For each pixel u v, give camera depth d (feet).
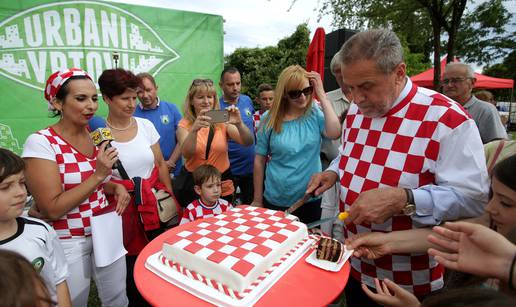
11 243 3.88
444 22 19.65
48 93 4.95
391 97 3.97
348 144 4.82
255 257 3.48
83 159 5.11
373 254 3.77
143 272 3.70
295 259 3.88
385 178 4.20
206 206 7.46
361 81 3.74
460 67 9.84
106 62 13.02
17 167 3.71
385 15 23.07
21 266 2.01
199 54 14.76
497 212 2.97
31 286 1.94
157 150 7.16
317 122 7.25
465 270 2.53
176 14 13.99
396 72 3.80
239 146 10.78
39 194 4.66
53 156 4.77
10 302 1.78
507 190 2.84
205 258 3.46
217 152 8.27
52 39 12.09
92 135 5.10
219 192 7.46
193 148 7.82
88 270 5.32
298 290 3.28
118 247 5.32
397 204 3.72
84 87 4.83
